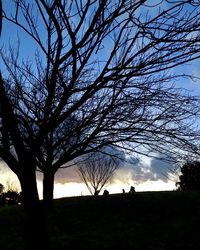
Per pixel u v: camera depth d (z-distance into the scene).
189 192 30.94
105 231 21.75
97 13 8.84
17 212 27.52
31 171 9.87
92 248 18.97
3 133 10.52
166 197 29.02
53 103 10.88
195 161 11.17
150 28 8.85
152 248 18.75
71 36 9.15
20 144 9.65
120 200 28.88
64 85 9.70
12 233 22.00
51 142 17.84
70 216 25.09
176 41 8.64
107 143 12.31
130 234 21.00
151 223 23.11
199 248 18.66
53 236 20.89
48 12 8.99
